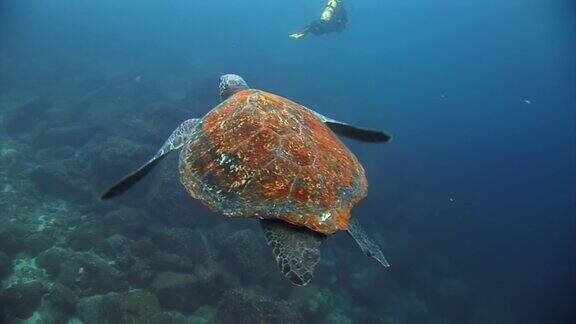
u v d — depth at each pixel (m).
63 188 13.52
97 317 9.23
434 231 21.67
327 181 3.22
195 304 10.59
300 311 11.74
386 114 41.31
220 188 3.19
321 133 3.76
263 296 10.44
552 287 21.17
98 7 59.53
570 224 29.86
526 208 31.17
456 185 30.11
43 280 10.10
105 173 13.64
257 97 3.82
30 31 35.31
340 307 13.15
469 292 18.20
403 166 28.89
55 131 16.77
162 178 13.07
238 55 44.94
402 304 15.42
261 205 3.02
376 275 15.27
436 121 48.81
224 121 3.67
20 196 12.95
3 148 16.02
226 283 11.06
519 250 24.06
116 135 16.53
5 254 10.16
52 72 26.50
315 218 3.00
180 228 12.38
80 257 10.80
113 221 12.16
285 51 57.28
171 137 4.07
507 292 19.95
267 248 12.95
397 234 18.58
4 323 8.72
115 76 27.09
